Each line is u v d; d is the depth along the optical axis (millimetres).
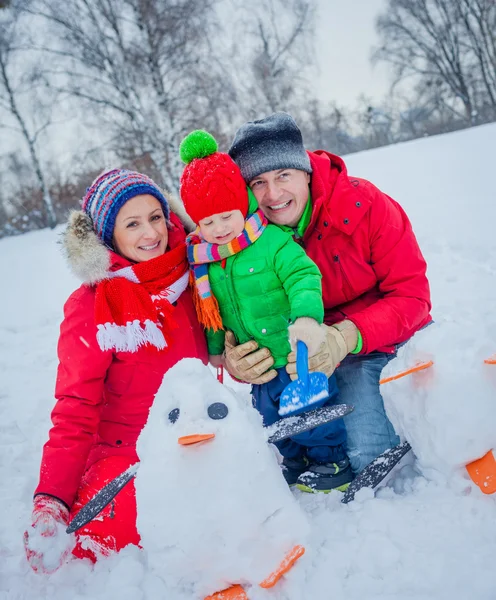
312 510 1748
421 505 1593
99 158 11688
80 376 1814
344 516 1636
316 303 1760
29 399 3426
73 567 1632
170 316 1920
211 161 1930
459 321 1677
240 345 1973
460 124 28766
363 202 2080
